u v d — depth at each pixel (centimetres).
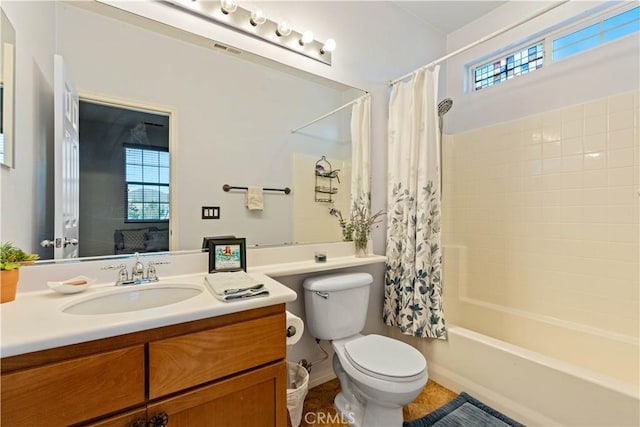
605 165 185
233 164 159
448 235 273
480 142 253
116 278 123
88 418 76
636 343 168
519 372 149
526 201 223
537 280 216
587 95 194
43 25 111
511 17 234
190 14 144
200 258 142
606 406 121
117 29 129
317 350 185
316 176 189
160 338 86
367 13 215
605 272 185
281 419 107
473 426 148
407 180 198
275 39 170
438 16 249
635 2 182
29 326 76
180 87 144
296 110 182
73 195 118
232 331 97
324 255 177
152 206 136
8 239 101
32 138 108
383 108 222
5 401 67
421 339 199
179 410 88
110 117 127
